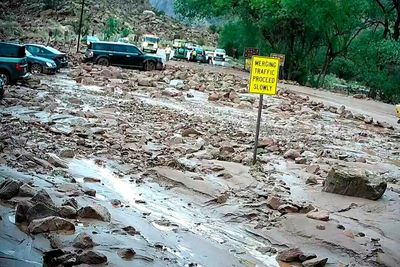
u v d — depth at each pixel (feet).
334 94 135.23
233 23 195.31
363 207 34.71
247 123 68.03
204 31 327.26
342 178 36.88
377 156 56.49
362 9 154.40
